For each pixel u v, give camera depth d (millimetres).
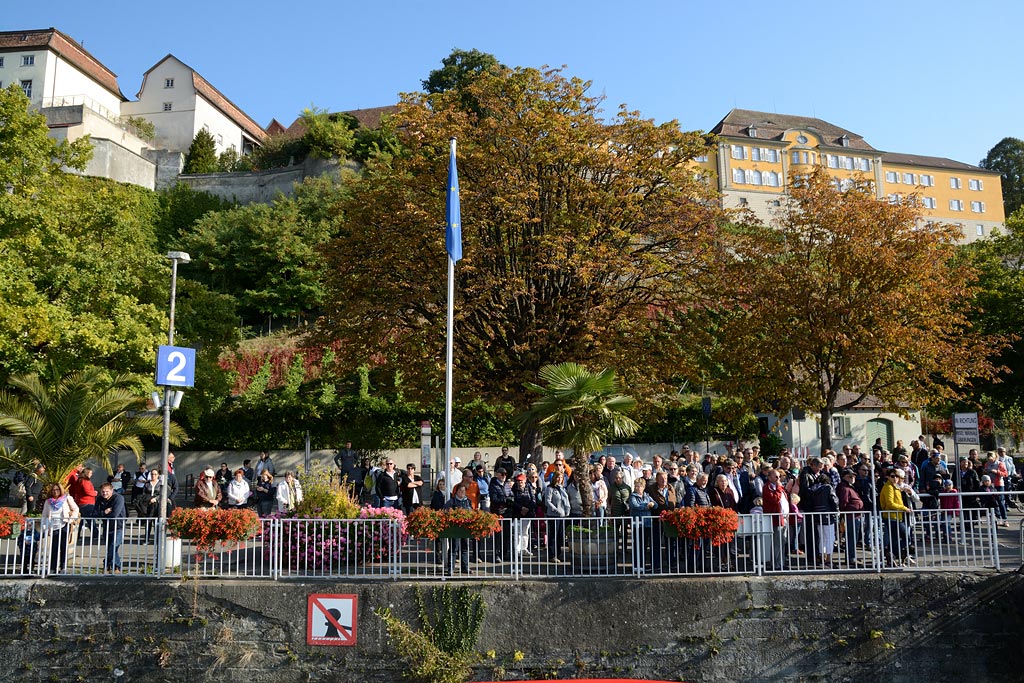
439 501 15172
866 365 22625
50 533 12594
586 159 21531
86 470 16812
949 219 91938
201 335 28125
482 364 22641
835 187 24609
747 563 12531
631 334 22562
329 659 11953
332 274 23766
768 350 23375
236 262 47969
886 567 12617
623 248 21984
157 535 12547
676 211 22391
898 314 22266
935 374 33625
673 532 12344
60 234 20625
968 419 16531
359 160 57969
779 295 23203
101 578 12359
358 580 12336
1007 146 98188
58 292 20922
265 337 43469
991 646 12172
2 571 12648
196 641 12023
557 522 12734
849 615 12156
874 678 12039
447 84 63781
